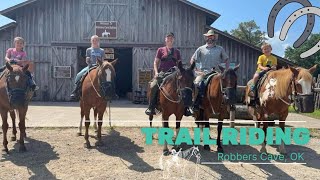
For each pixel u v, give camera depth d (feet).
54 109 45.96
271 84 21.04
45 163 19.21
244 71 60.23
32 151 21.76
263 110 22.25
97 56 25.54
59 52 60.70
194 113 23.72
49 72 60.75
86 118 22.99
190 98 19.54
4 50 59.88
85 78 23.80
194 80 22.16
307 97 18.39
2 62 59.88
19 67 20.08
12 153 21.15
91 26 60.70
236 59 60.08
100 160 20.04
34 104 53.88
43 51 60.54
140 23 61.26
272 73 21.45
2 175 16.99
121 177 16.99
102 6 60.70
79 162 19.54
